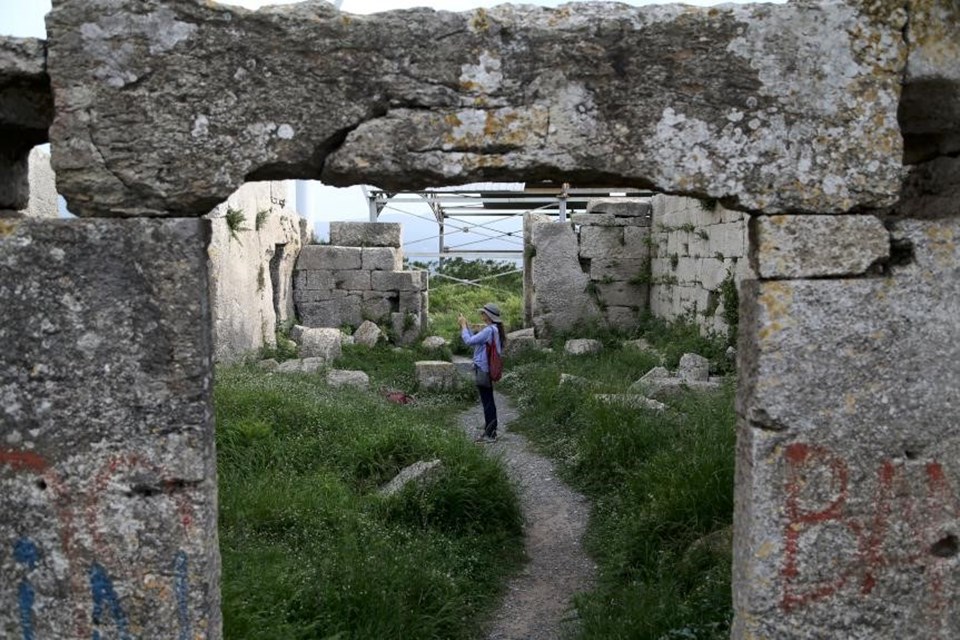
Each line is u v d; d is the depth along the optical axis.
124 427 3.29
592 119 3.39
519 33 3.38
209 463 3.41
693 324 14.72
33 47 3.27
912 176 4.33
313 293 18.25
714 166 3.40
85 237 3.24
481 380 10.10
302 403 8.73
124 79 3.24
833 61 3.39
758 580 3.45
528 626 5.40
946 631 3.54
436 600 5.20
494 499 6.84
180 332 3.29
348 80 3.35
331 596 4.85
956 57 3.40
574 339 17.02
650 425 8.12
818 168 3.41
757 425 3.46
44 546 3.31
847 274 3.45
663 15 3.39
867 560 3.49
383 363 15.58
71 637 3.34
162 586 3.34
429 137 3.38
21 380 3.27
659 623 4.78
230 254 12.78
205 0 3.27
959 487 3.51
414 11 3.38
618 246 18.02
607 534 6.59
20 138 3.86
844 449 3.45
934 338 3.47
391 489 6.80
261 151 3.32
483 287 27.45
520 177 3.50
